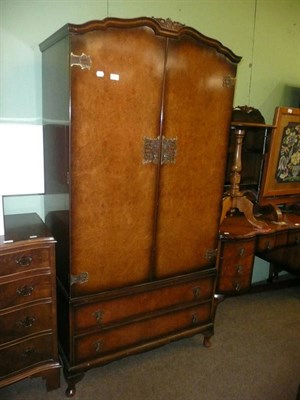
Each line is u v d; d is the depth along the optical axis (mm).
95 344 1728
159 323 1925
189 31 1561
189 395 1744
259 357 2070
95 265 1628
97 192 1541
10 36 1767
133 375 1870
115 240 1650
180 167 1736
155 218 1738
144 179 1645
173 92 1606
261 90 2676
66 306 1648
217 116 1780
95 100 1431
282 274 3314
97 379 1829
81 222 1540
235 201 2291
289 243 2410
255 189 2635
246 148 2514
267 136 2461
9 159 1509
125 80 1474
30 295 1543
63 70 1429
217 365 1981
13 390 1730
